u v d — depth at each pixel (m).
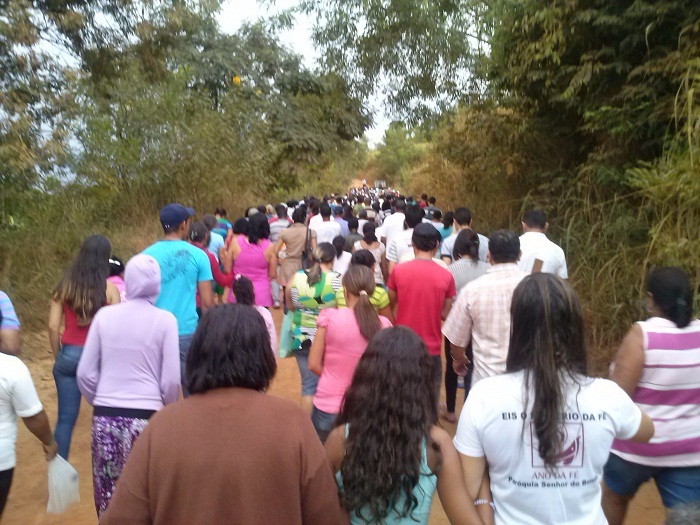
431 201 14.97
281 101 26.14
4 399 3.24
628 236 8.02
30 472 5.23
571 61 9.87
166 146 16.91
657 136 8.61
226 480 2.05
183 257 4.86
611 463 3.29
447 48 16.22
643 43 8.66
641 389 3.13
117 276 5.34
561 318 2.27
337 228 10.12
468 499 2.30
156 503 2.06
